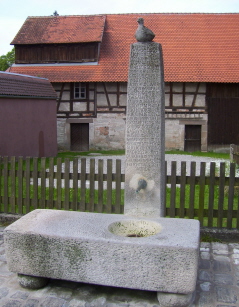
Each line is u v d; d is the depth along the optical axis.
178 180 5.89
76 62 22.69
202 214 5.87
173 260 3.64
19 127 15.68
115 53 23.05
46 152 18.11
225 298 3.95
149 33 4.79
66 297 3.96
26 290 4.11
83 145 23.08
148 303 3.85
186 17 25.42
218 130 22.39
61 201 6.46
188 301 3.75
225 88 22.16
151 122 4.82
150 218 4.65
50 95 18.14
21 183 6.66
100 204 6.19
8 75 15.70
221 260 4.95
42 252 3.99
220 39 23.86
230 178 5.68
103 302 3.86
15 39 23.05
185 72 21.73
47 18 24.89
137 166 4.90
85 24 24.12
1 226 6.49
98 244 3.81
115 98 22.41
